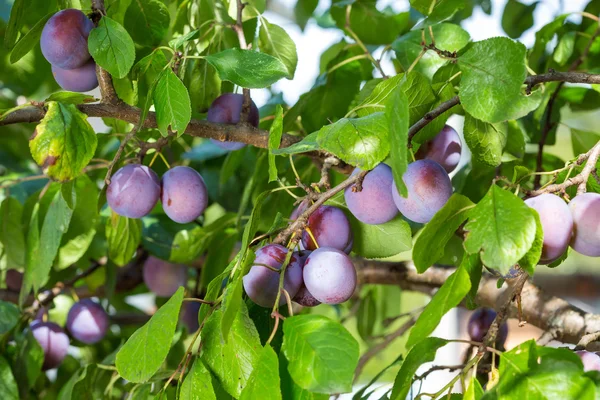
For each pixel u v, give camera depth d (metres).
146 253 1.31
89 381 1.00
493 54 0.80
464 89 0.80
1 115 0.85
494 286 1.08
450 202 0.74
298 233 0.78
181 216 0.94
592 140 1.11
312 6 1.28
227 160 1.10
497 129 0.92
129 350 0.77
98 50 0.85
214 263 1.13
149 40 0.99
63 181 0.84
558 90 1.06
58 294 1.21
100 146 1.11
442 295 0.74
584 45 1.16
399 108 0.73
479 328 1.02
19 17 0.93
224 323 0.73
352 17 1.22
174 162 1.25
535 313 1.05
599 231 0.75
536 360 0.73
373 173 0.82
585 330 1.01
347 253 0.85
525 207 0.71
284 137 0.97
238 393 0.77
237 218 1.08
